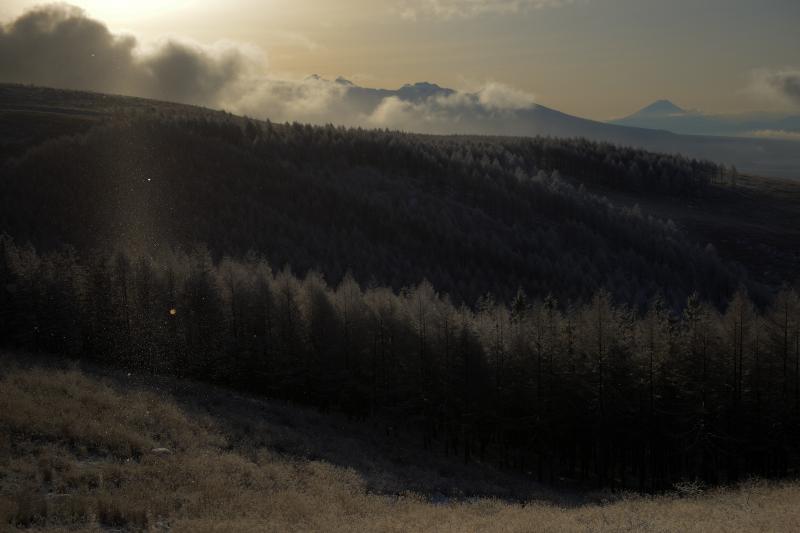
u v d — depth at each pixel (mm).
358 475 32969
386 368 54531
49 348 61688
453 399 48656
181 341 60719
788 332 43906
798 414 43125
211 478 25719
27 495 19578
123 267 64938
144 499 21188
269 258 114250
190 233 120812
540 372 47875
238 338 58719
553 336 49594
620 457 52188
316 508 23672
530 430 48812
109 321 62812
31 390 33500
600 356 45969
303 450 36656
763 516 20219
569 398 47062
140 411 34219
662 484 46500
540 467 46781
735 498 26641
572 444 49812
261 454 32750
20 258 69375
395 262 122875
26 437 26344
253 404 47562
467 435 48188
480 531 19766
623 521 20500
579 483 47312
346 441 43344
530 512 25250
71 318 62062
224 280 64375
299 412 49250
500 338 50438
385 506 26359
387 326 54781
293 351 55750
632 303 108750
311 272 65875
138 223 120250
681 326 52062
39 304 61000
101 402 33844
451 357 49781
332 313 56312
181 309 61469
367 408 55469
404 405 50500
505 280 123875
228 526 18875
